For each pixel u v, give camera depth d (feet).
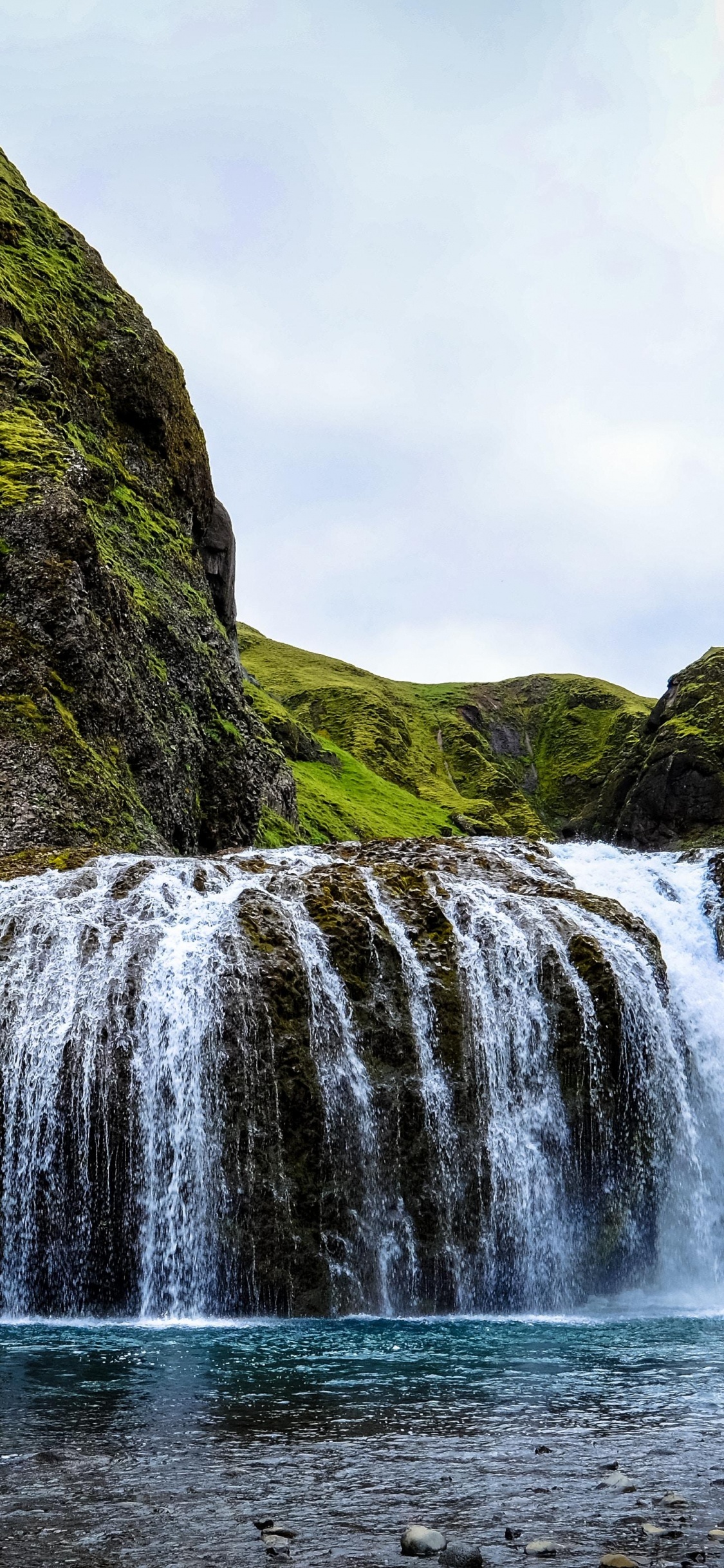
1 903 68.74
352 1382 39.75
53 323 142.31
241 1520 24.23
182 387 171.22
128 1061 60.23
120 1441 31.30
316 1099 61.41
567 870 93.50
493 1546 22.41
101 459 143.84
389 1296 61.11
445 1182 63.98
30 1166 59.26
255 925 65.26
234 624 187.62
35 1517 24.52
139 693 113.91
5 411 114.62
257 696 426.51
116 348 154.20
